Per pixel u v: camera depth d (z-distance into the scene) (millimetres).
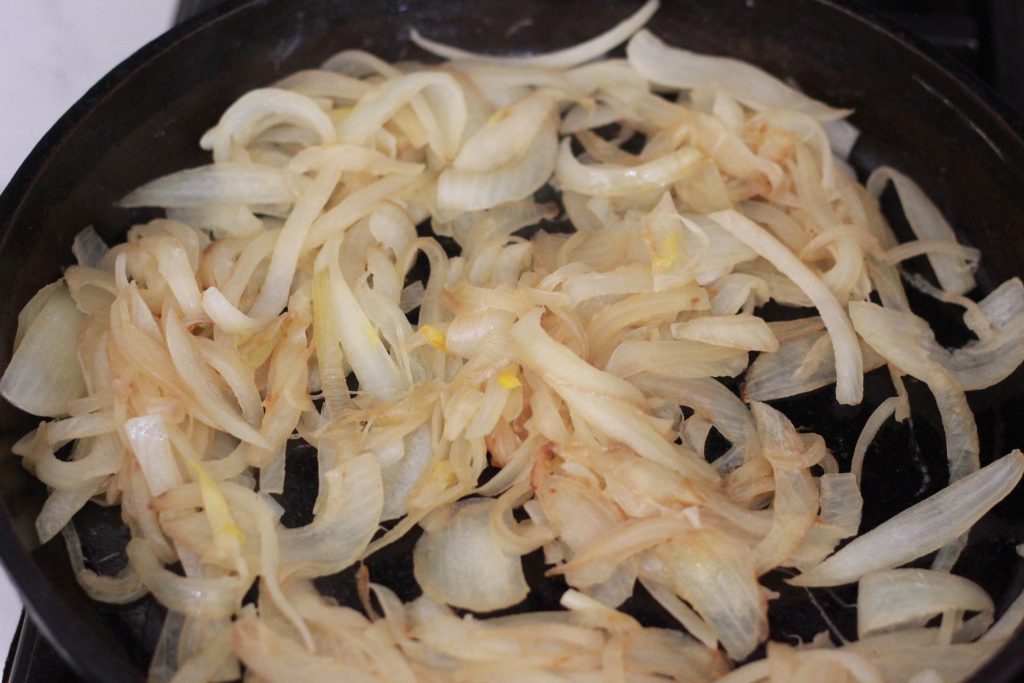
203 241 427
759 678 361
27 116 476
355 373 401
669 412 399
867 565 379
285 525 386
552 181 445
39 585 343
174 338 393
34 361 396
